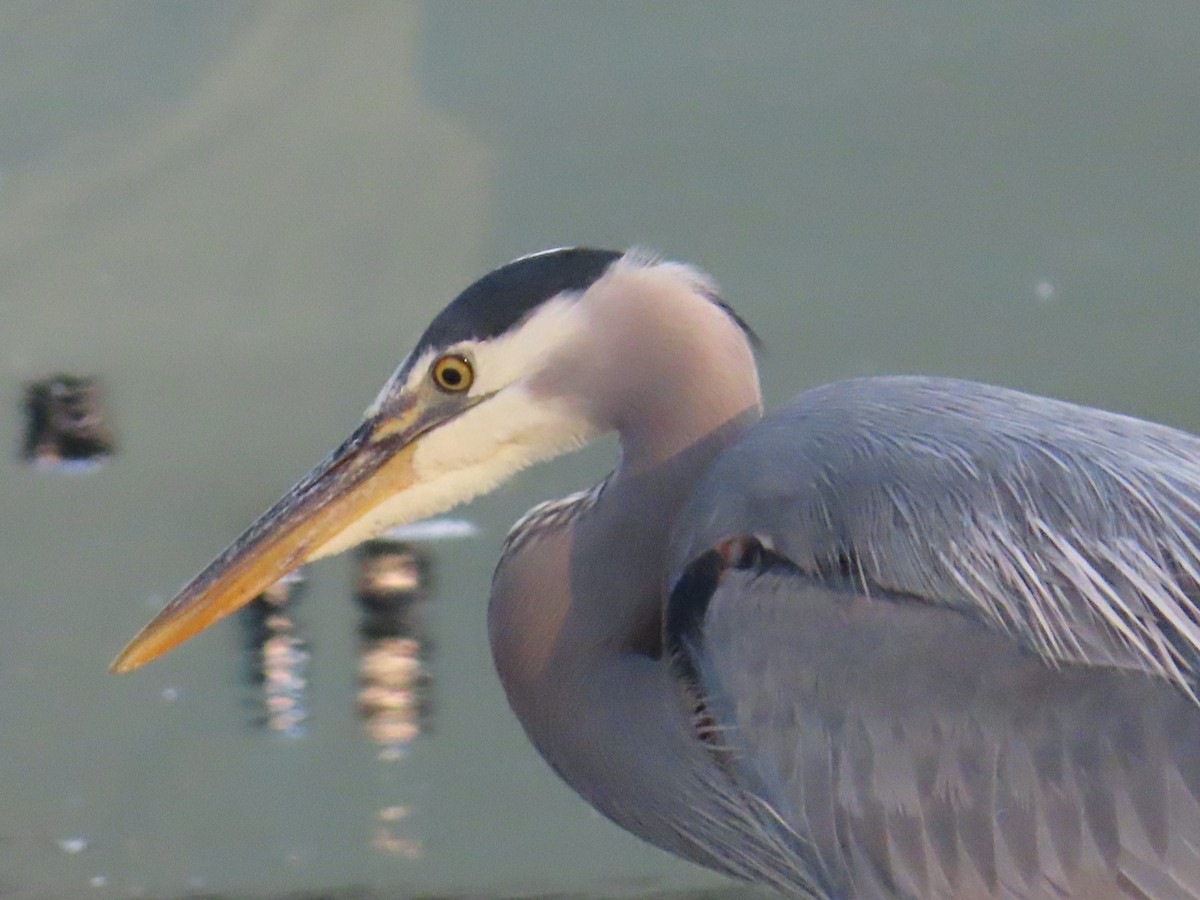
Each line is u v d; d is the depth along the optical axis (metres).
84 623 10.98
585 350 6.80
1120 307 14.42
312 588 11.33
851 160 16.39
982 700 5.82
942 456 6.23
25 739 9.72
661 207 16.06
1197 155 16.41
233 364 14.55
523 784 9.30
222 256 16.12
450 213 16.20
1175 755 5.59
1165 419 12.79
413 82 17.27
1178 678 5.63
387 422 7.05
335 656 10.52
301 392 14.10
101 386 14.23
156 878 8.39
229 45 17.47
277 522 7.13
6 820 8.92
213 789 9.23
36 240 16.11
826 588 6.14
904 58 17.58
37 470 13.10
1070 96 16.97
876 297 14.77
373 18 17.69
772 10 17.67
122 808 8.97
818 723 6.02
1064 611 5.86
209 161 16.83
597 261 6.88
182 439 13.37
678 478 6.77
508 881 8.29
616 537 6.77
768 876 6.66
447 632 10.66
